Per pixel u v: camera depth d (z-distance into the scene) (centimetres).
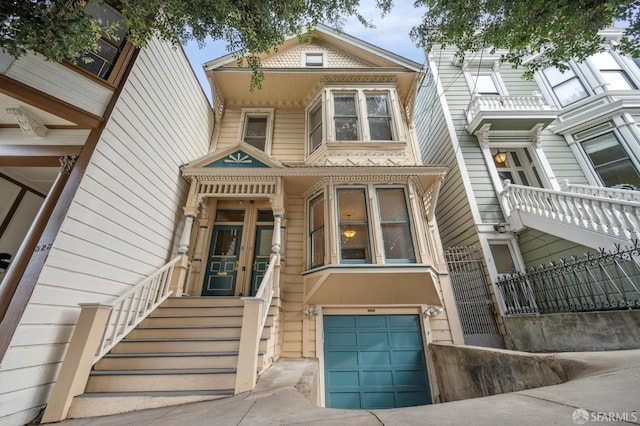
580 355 267
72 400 295
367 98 764
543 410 146
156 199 512
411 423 156
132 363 362
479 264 675
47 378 298
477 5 376
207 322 459
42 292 297
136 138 452
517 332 563
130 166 438
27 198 505
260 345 403
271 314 488
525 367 316
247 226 677
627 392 151
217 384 331
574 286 510
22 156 377
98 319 336
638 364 201
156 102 512
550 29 361
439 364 520
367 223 580
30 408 278
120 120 414
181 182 614
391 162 663
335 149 678
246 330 345
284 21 391
